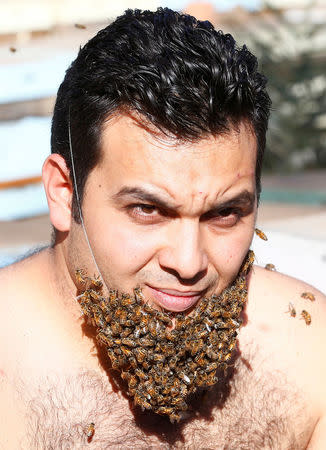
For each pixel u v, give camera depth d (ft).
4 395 7.97
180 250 6.84
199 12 38.45
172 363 7.20
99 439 8.05
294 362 8.90
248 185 7.03
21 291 8.48
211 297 7.33
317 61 41.98
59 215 7.89
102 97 6.93
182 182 6.70
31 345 8.18
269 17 41.11
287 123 40.42
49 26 36.42
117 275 7.16
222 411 8.50
